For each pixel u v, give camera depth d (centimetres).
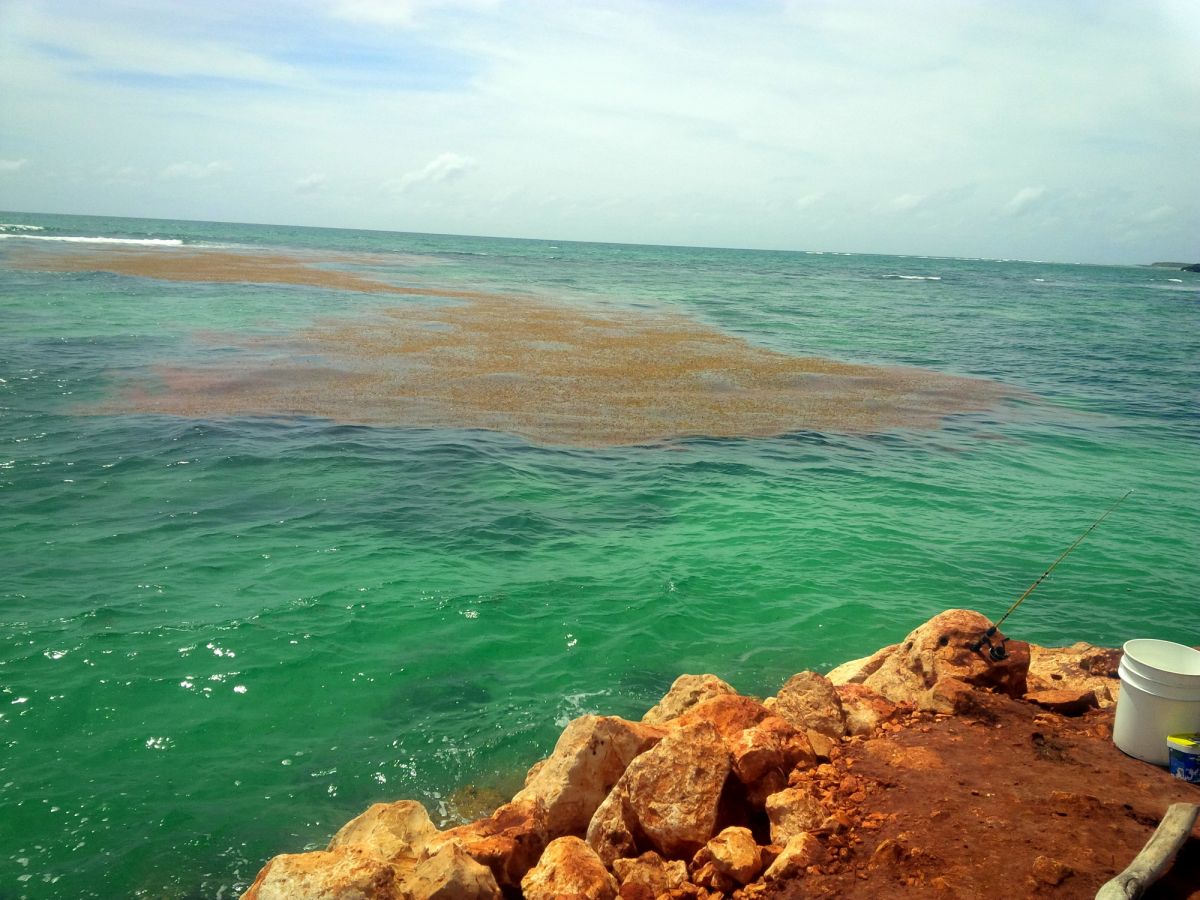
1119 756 557
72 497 1148
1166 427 2080
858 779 529
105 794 590
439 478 1335
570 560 1060
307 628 836
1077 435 1939
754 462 1549
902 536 1211
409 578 969
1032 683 729
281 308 3331
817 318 4419
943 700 629
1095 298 7844
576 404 1945
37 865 523
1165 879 420
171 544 1016
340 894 402
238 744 659
